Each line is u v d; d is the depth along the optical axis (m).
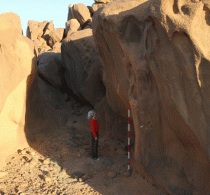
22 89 5.60
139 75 3.97
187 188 3.55
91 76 7.87
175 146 3.76
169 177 3.79
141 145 4.22
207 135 2.95
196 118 3.03
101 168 4.89
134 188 4.08
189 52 2.90
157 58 3.25
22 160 5.01
